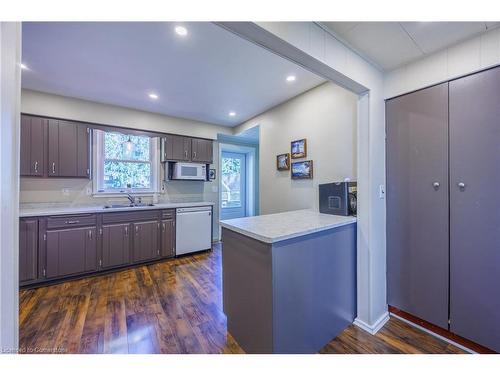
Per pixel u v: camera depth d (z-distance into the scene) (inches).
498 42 54.9
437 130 65.8
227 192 208.5
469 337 60.7
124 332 69.6
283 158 120.4
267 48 50.8
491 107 56.4
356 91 72.0
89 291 97.7
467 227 60.7
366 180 72.2
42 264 102.1
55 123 115.6
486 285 57.9
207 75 94.3
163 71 91.0
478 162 58.6
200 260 139.4
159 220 135.3
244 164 220.1
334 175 94.7
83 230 111.7
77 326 72.6
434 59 66.1
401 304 74.6
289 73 92.4
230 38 69.9
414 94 70.5
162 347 63.1
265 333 53.4
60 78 97.3
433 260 67.3
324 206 88.6
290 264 54.9
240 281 63.0
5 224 22.5
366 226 71.9
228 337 67.5
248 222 69.3
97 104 126.6
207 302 88.3
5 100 22.7
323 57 56.2
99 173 132.1
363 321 72.5
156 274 117.0
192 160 162.6
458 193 62.0
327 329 65.0
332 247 67.1
